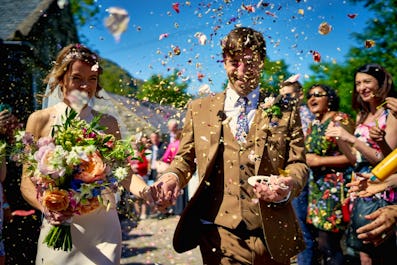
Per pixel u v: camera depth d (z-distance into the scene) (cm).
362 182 259
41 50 1010
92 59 251
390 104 281
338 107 419
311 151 395
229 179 248
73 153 214
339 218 377
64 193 222
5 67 846
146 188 253
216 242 248
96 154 228
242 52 244
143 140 246
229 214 245
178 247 258
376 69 319
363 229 226
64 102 262
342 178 377
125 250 627
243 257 242
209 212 252
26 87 860
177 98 266
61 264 244
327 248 386
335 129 310
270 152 245
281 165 248
